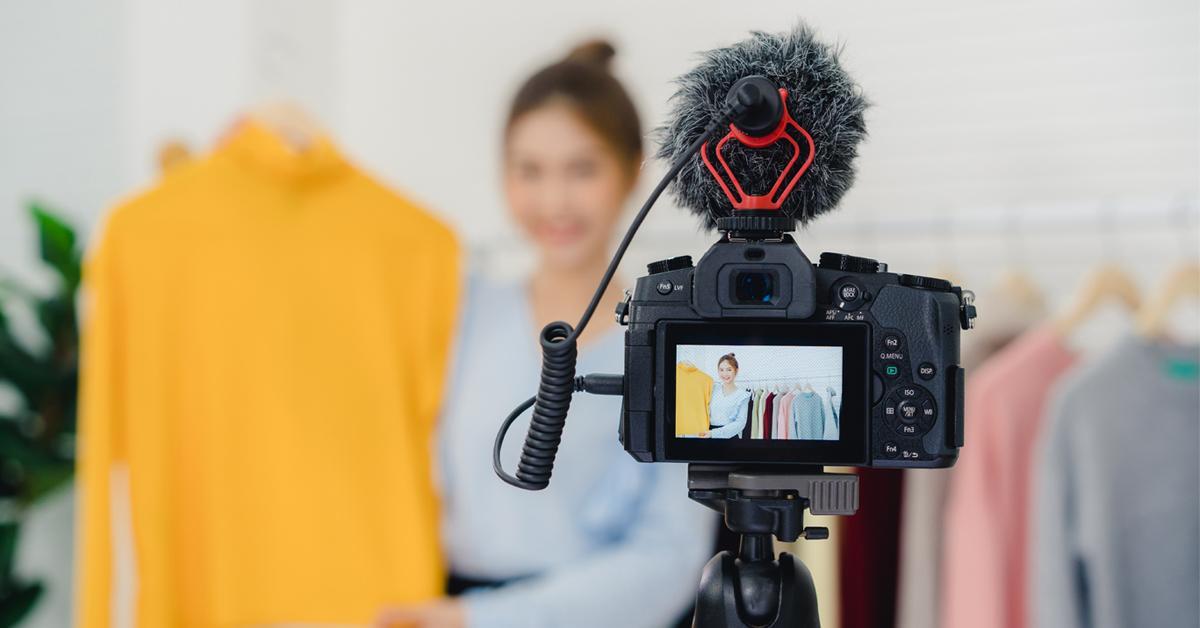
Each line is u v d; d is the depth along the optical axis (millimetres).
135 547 1618
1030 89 2072
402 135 2482
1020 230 1649
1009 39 2086
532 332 1685
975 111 2109
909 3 2160
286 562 1657
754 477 800
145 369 1627
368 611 1657
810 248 2062
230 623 1644
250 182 1666
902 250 2080
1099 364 1677
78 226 2738
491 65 2391
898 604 1795
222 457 1649
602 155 1641
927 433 811
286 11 2455
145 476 1618
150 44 2666
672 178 766
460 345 1716
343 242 1679
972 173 2109
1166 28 1975
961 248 2068
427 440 1715
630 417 821
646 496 1630
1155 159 1979
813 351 812
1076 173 2037
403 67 2486
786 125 794
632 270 2084
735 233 816
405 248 1702
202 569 1651
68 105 2764
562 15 2316
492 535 1676
